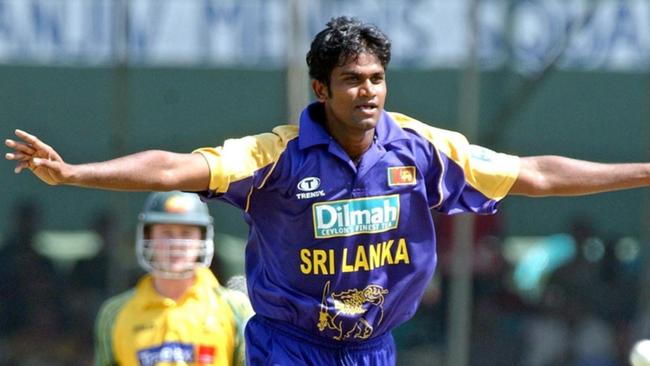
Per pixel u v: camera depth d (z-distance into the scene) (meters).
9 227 33.88
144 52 33.41
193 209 21.45
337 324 16.78
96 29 33.31
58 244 33.97
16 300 33.91
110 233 33.97
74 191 33.94
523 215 34.38
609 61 33.91
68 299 33.97
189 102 33.41
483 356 33.97
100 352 21.64
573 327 34.50
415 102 33.19
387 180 16.48
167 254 21.23
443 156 16.70
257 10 33.06
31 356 33.81
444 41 33.25
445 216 34.03
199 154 15.91
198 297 21.36
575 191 16.91
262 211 16.52
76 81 33.31
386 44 16.02
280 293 16.69
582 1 33.81
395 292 16.84
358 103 15.90
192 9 33.28
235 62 33.25
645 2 33.88
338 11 32.88
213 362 21.11
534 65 33.62
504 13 33.50
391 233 16.59
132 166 15.34
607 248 34.66
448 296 34.00
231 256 33.09
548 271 34.47
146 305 21.33
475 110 33.31
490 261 34.09
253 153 16.16
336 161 16.31
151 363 21.08
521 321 34.31
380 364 17.33
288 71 32.84
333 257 16.48
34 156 14.66
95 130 33.41
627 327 34.56
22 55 33.19
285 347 17.02
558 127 33.81
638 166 16.86
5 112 33.19
